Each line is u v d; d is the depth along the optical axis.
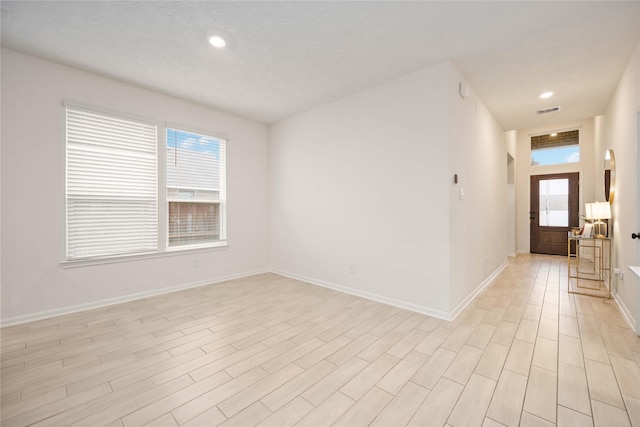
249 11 2.16
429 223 2.97
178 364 2.04
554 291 3.79
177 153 3.87
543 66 2.97
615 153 3.51
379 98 3.39
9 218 2.70
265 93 3.68
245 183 4.66
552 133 6.66
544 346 2.28
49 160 2.89
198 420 1.51
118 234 3.36
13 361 2.07
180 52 2.73
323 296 3.62
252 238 4.77
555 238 6.62
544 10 2.13
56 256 2.93
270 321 2.82
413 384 1.81
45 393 1.72
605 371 1.93
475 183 3.64
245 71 3.10
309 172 4.29
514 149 6.69
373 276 3.48
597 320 2.80
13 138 2.71
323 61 2.88
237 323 2.77
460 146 3.14
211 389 1.76
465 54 2.74
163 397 1.69
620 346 2.27
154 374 1.92
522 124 4.99
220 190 4.38
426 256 2.99
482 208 3.94
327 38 2.50
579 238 3.81
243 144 4.62
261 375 1.91
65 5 2.09
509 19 2.23
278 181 4.82
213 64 2.96
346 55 2.77
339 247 3.88
